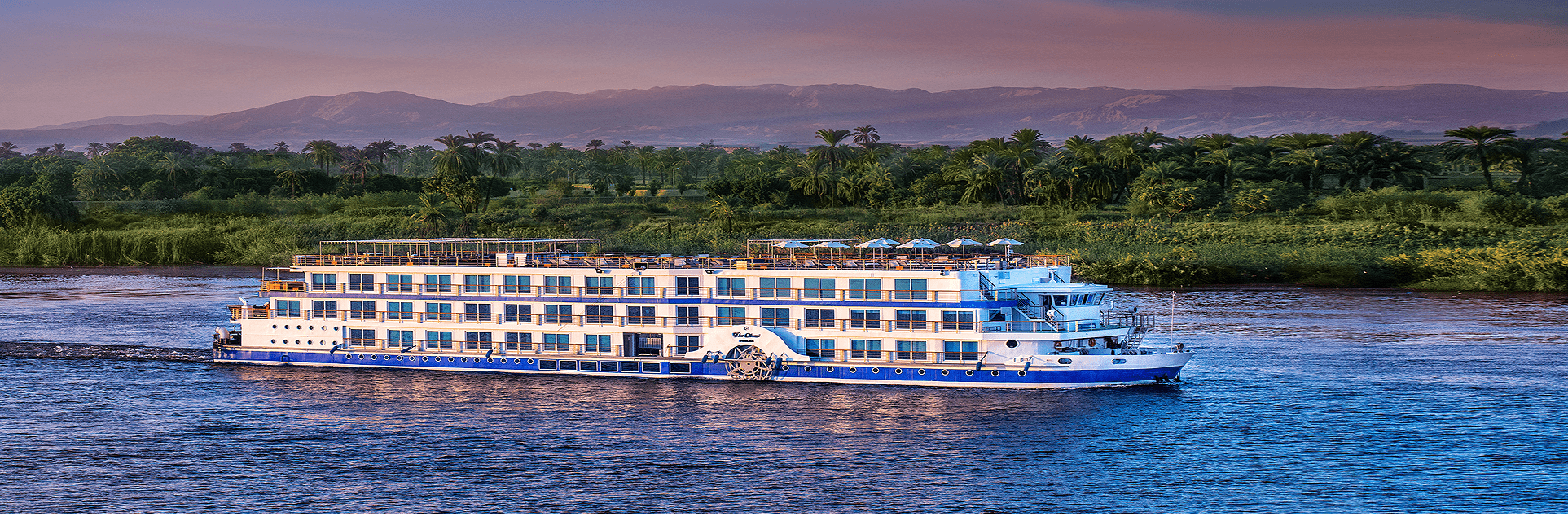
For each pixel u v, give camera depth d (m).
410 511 167.62
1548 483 175.50
